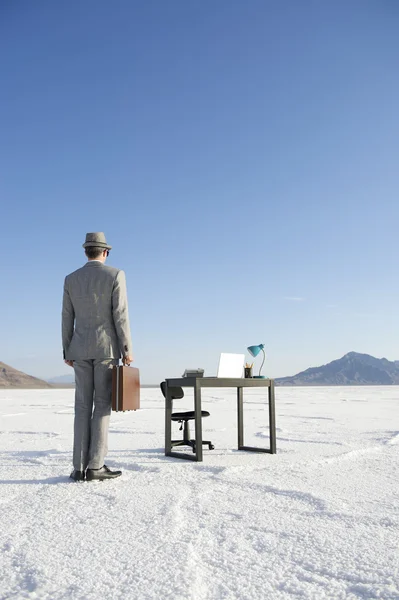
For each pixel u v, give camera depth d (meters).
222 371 3.98
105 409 3.09
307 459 3.72
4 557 1.72
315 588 1.44
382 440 4.84
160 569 1.58
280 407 10.86
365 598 1.38
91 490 2.74
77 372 3.12
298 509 2.32
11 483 2.96
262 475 3.13
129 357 3.10
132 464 3.52
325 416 8.16
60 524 2.10
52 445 4.64
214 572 1.57
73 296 3.18
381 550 1.75
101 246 3.28
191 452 4.16
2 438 5.21
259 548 1.79
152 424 6.58
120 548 1.79
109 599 1.37
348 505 2.38
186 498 2.54
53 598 1.39
